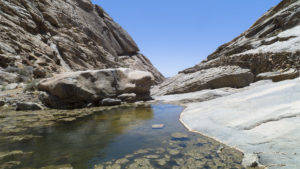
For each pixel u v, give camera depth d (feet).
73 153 9.19
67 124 15.26
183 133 12.12
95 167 7.64
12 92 27.96
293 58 30.07
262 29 55.57
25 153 9.15
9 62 40.34
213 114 13.99
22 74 38.55
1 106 23.20
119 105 27.20
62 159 8.45
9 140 11.14
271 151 7.59
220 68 45.91
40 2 84.84
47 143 10.63
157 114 19.38
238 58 44.86
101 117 18.22
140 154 8.96
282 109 10.66
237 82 36.76
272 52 36.27
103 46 129.39
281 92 13.20
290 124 8.82
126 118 17.60
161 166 7.63
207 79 41.24
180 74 61.41
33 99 25.80
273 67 35.06
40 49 60.59
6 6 57.41
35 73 43.01
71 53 82.58
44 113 20.49
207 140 10.46
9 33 49.65
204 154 8.58
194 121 14.32
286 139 7.88
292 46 33.01
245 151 8.35
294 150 7.04
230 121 11.89
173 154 8.78
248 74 36.47
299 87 12.68
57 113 20.48
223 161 7.77
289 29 43.47
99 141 10.96
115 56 138.51
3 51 41.11
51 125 14.96
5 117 18.02
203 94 27.04
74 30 99.55
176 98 31.91
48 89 25.03
